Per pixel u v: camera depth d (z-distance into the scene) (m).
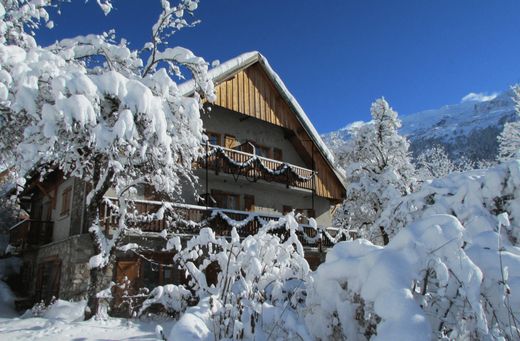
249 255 6.06
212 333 4.46
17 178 9.28
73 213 15.55
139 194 15.49
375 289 3.40
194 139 10.55
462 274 3.45
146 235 13.83
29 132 7.77
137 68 11.25
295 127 21.08
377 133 19.98
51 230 17.89
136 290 13.74
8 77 6.90
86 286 13.38
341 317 3.99
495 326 3.62
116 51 10.50
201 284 6.59
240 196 19.34
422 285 3.69
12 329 8.93
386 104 20.19
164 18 11.09
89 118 7.50
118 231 10.86
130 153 9.05
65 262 14.68
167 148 8.67
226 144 19.34
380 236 10.75
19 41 9.16
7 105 7.18
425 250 3.59
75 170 10.26
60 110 7.23
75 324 9.42
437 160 39.69
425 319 3.06
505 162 5.88
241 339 4.44
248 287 5.34
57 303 12.51
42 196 20.58
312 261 19.61
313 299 4.56
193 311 4.75
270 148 21.11
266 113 19.83
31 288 18.77
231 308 4.70
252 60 19.16
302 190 21.02
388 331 3.04
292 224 6.92
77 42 10.41
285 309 4.45
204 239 7.17
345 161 21.09
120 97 8.12
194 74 11.10
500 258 3.61
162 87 9.63
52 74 7.70
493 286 3.74
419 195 6.86
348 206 20.08
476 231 5.04
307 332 4.04
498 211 5.56
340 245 4.53
